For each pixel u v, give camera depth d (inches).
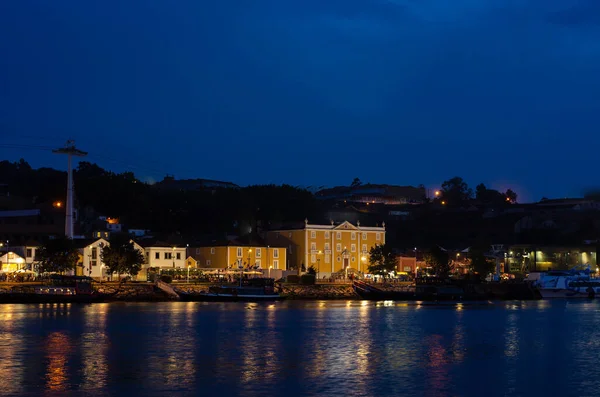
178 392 2657.5
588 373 3068.4
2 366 3102.9
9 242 7696.9
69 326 4421.8
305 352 3545.8
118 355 3395.7
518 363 3297.2
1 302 5984.3
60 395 2600.9
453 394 2672.2
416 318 5270.7
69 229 7514.8
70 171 7568.9
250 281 7066.9
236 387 2741.1
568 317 5472.4
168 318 4972.9
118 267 6948.8
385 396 2630.4
